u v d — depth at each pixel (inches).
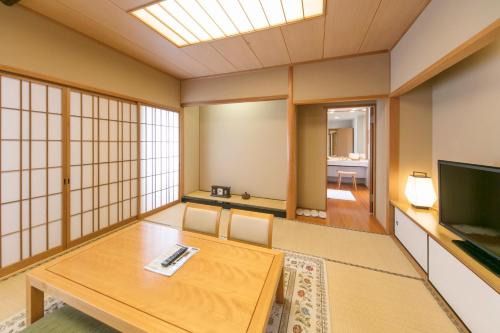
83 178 104.6
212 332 32.7
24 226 83.9
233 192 183.9
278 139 168.1
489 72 68.1
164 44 109.1
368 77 116.7
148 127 144.3
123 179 126.6
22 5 78.9
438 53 68.9
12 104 79.4
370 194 154.6
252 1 77.3
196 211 77.3
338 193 221.1
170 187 165.8
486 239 53.9
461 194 62.9
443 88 95.8
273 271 48.4
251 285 43.6
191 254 54.9
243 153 179.5
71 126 98.0
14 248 81.3
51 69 88.5
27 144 83.8
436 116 101.9
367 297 67.6
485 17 49.6
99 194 112.7
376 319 59.1
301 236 114.4
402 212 98.7
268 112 170.6
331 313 61.1
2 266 78.1
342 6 78.7
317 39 102.7
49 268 48.4
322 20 87.7
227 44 108.3
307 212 155.4
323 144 161.2
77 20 88.9
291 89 132.6
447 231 73.1
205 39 103.8
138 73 130.0
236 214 71.6
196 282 44.3
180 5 79.6
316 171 163.0
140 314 36.1
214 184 190.2
